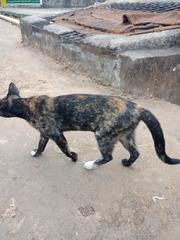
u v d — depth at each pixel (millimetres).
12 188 716
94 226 625
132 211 658
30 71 1469
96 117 671
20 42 2047
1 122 992
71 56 1506
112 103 667
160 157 680
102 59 1297
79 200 682
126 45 1220
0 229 625
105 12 1848
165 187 723
